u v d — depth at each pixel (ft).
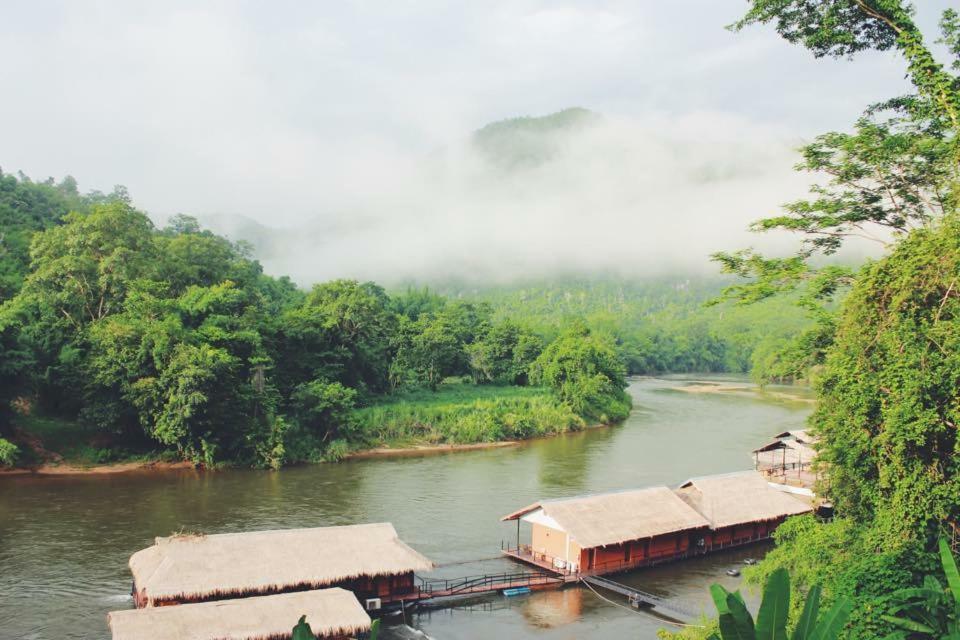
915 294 73.92
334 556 126.31
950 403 68.90
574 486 220.84
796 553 89.97
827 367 86.63
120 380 235.81
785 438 207.92
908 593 54.54
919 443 68.08
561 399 368.68
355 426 278.67
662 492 168.25
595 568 149.69
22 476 220.64
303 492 210.18
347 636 105.40
